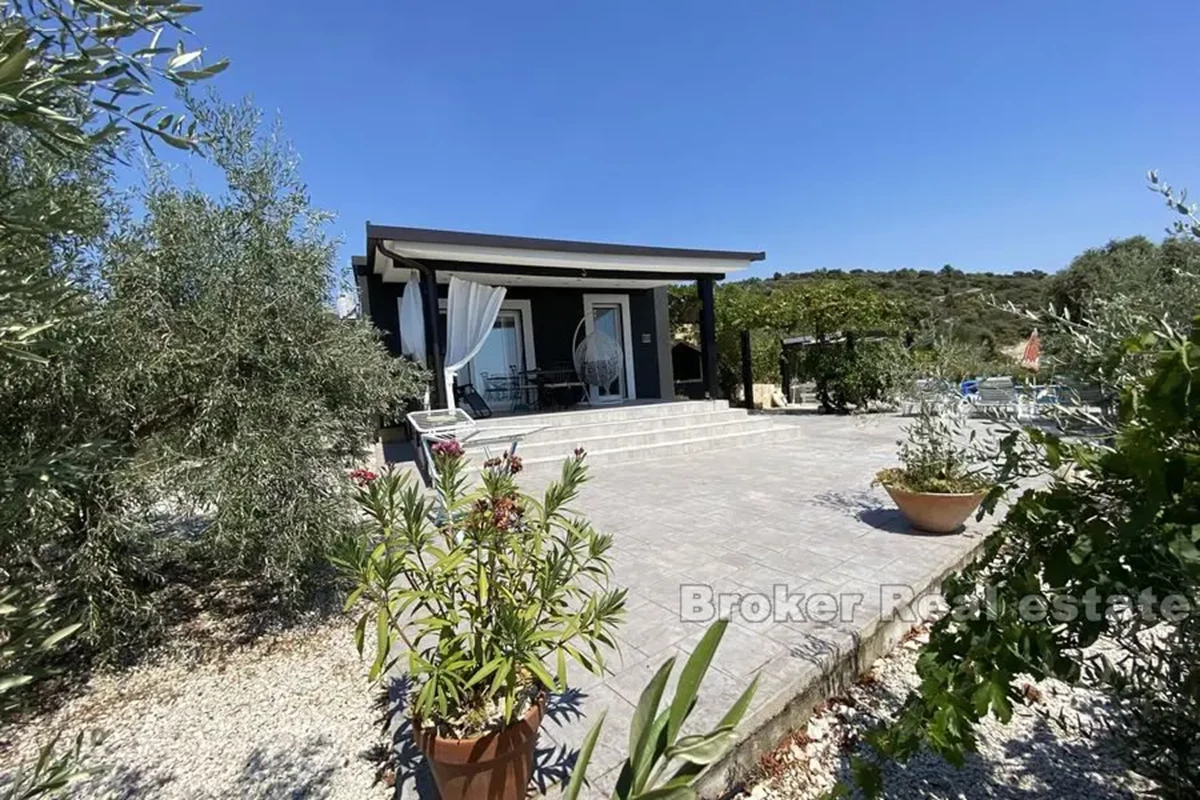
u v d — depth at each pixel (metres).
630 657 2.64
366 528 2.93
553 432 8.16
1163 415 1.07
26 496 1.57
